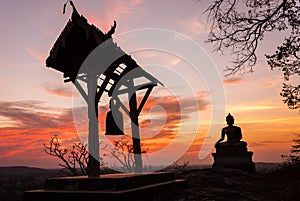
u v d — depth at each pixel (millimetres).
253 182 10641
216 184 9953
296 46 9773
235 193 8359
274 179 10125
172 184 8570
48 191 6734
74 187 6645
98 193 6176
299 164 11008
